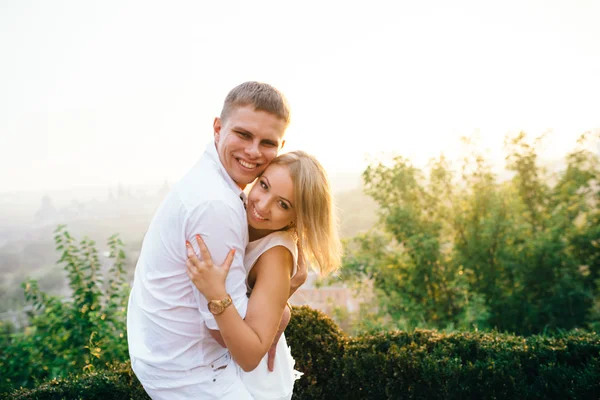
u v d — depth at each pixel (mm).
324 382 3197
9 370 5266
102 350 5078
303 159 1775
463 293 6758
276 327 1693
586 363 3002
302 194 1728
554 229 6707
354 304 7383
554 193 7090
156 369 1722
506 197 6922
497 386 2822
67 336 5480
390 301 7016
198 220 1547
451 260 7070
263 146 1763
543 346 3072
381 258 7188
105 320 5605
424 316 7051
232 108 1758
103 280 5871
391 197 7195
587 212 6910
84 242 5934
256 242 1791
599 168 6758
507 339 3277
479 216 7035
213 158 1794
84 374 3154
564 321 6668
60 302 5656
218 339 1663
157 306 1699
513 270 6754
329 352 3199
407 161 6984
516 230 6785
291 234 1908
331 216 1830
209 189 1604
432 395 2906
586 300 6695
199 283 1542
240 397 1753
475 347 3180
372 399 3035
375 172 7027
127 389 2906
